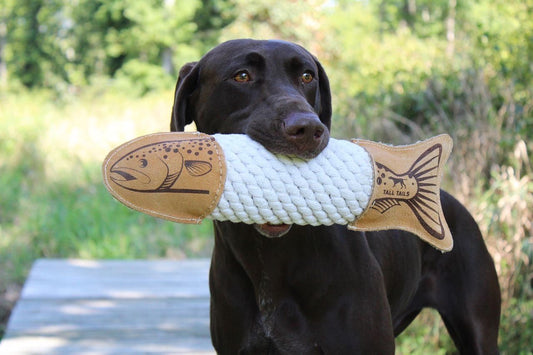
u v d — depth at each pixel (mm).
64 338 1864
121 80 9828
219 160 1061
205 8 10469
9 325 1961
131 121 5055
